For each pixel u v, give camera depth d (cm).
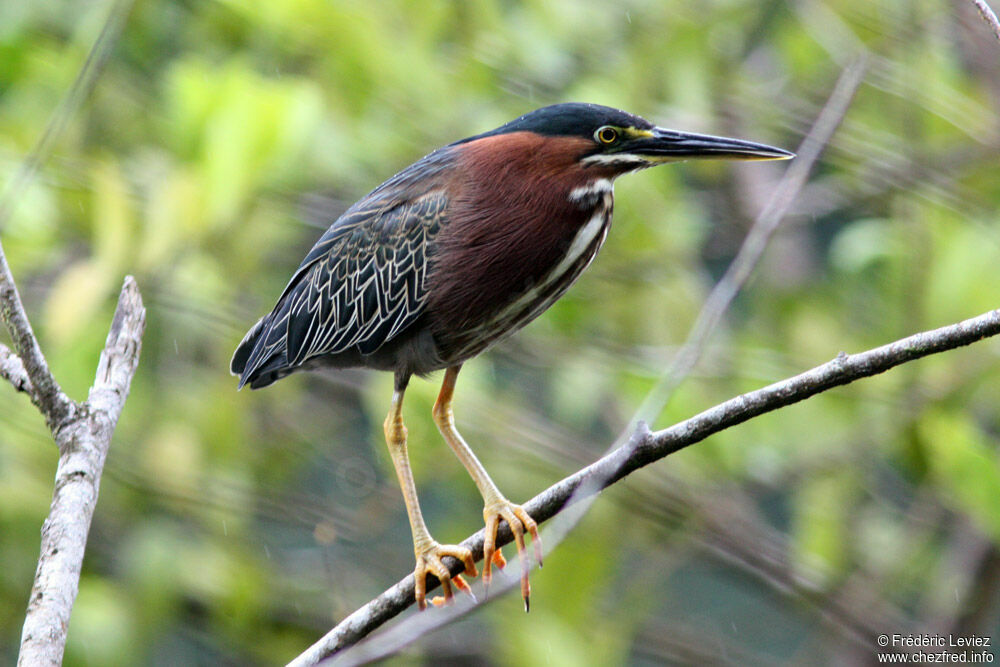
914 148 1109
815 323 1187
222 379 1158
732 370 1112
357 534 1270
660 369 1081
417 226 756
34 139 973
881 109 1216
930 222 1054
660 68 1078
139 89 1050
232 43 1022
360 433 1508
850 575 1220
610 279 1127
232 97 856
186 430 1133
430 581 693
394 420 773
